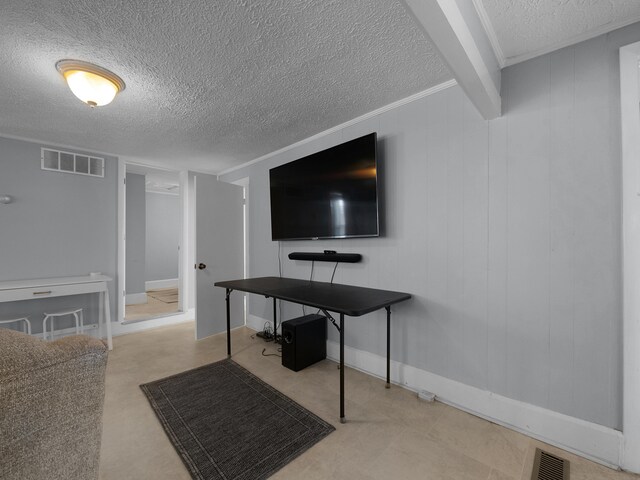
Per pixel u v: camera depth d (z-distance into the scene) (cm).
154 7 130
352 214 240
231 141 309
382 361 235
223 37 150
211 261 351
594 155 148
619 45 143
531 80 166
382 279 237
